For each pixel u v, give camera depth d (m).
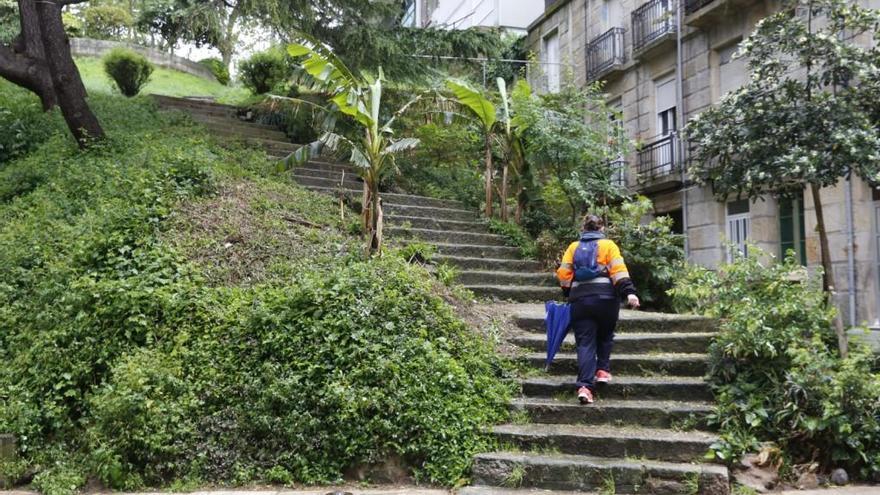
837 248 10.46
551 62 20.31
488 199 11.09
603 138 11.74
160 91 20.95
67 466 5.25
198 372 5.59
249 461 5.21
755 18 12.66
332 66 8.53
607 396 5.75
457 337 6.14
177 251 6.95
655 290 9.27
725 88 13.56
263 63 17.61
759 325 5.61
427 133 13.25
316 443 5.20
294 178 10.90
